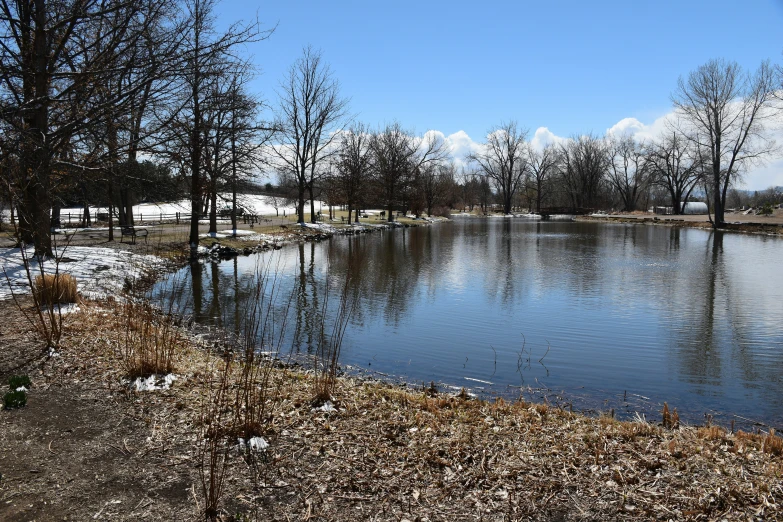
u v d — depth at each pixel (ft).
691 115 143.54
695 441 15.49
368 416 16.49
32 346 21.66
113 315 28.71
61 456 13.00
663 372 27.07
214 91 58.75
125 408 16.08
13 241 56.03
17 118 34.73
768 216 183.11
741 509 11.20
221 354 26.63
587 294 49.08
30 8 37.99
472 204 313.32
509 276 59.88
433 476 12.64
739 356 29.73
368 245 98.48
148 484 11.85
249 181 73.92
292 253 80.84
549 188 284.20
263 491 11.75
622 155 249.14
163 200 57.62
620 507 11.36
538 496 11.78
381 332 34.68
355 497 11.60
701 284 54.49
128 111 36.42
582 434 15.60
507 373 26.58
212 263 66.13
